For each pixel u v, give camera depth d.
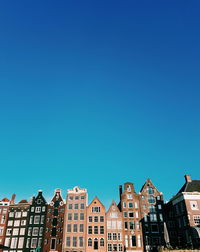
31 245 71.19
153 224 71.31
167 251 41.84
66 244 69.81
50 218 74.44
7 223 75.88
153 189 76.88
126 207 74.38
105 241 69.50
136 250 67.75
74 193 77.44
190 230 57.78
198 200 62.88
